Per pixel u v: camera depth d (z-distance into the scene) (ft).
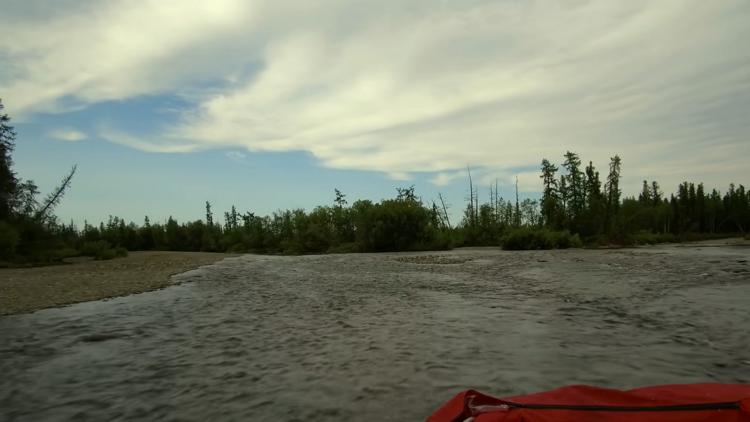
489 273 69.67
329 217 211.20
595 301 40.37
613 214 197.16
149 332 31.24
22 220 125.90
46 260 120.88
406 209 177.17
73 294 51.75
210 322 34.27
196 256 157.38
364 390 18.99
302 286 56.85
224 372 21.90
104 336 30.25
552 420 11.99
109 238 280.10
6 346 27.84
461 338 27.58
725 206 326.85
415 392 18.65
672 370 20.85
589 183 212.23
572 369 21.21
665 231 266.98
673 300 39.68
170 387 20.01
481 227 218.38
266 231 256.52
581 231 200.03
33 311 40.57
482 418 12.24
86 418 16.94
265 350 25.75
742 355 23.07
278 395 18.67
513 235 164.14
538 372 20.86
